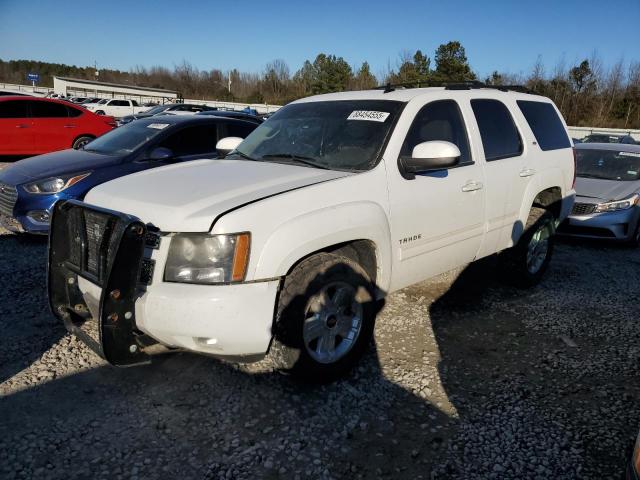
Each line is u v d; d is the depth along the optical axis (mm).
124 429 2889
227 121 7336
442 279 5516
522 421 3086
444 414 3133
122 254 2729
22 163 6676
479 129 4430
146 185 3377
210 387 3316
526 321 4551
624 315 4770
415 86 4652
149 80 81688
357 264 3387
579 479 2621
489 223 4473
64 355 3639
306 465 2672
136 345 2926
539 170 5004
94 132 12945
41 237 6555
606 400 3332
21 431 2830
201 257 2814
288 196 3062
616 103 47938
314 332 3219
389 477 2615
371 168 3551
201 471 2604
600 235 7348
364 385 3408
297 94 66688
